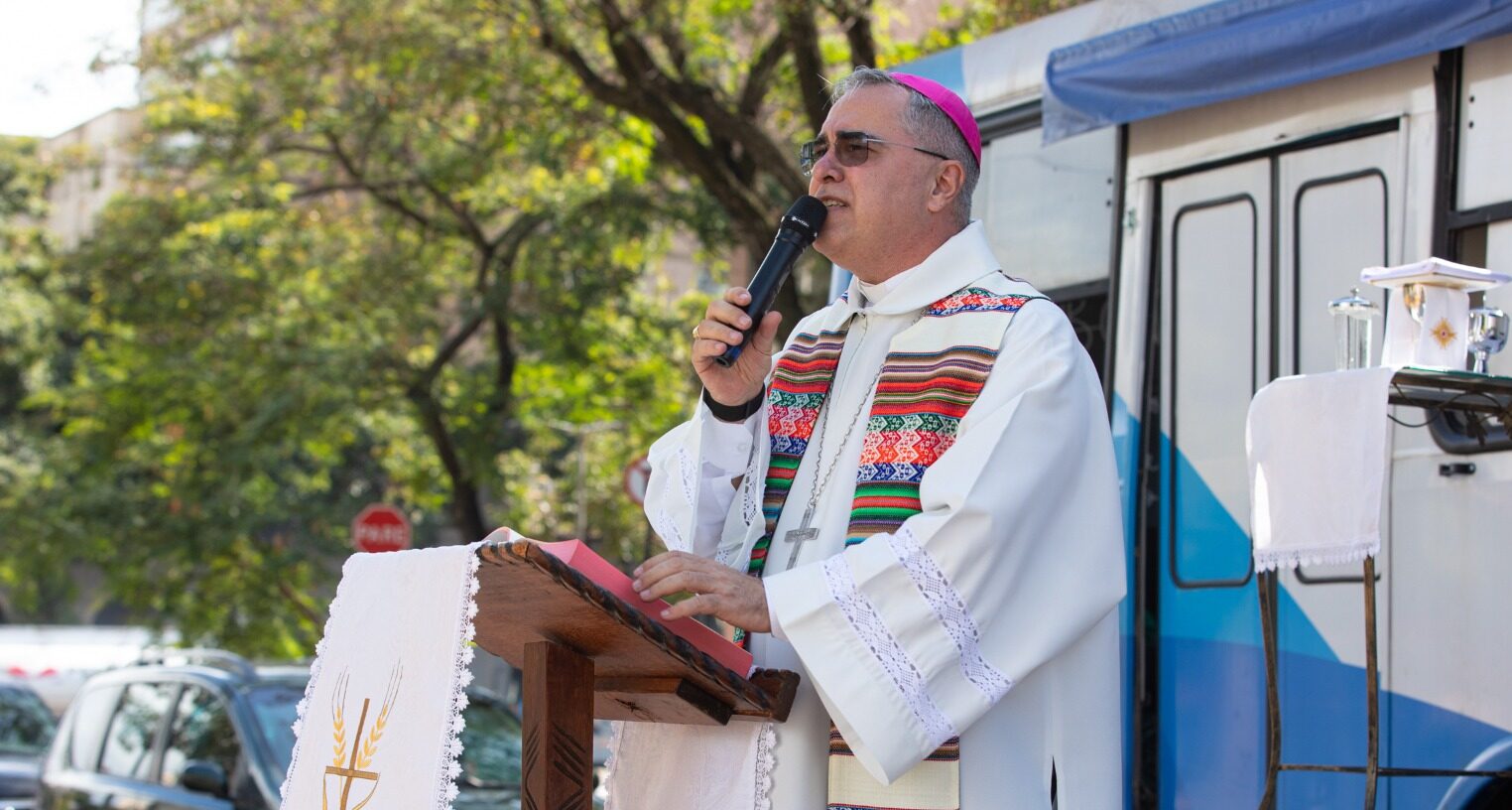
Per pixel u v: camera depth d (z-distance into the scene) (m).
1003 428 5.39
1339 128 9.21
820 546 6.02
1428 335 7.27
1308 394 7.14
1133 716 9.84
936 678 5.19
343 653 5.65
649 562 5.33
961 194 6.19
